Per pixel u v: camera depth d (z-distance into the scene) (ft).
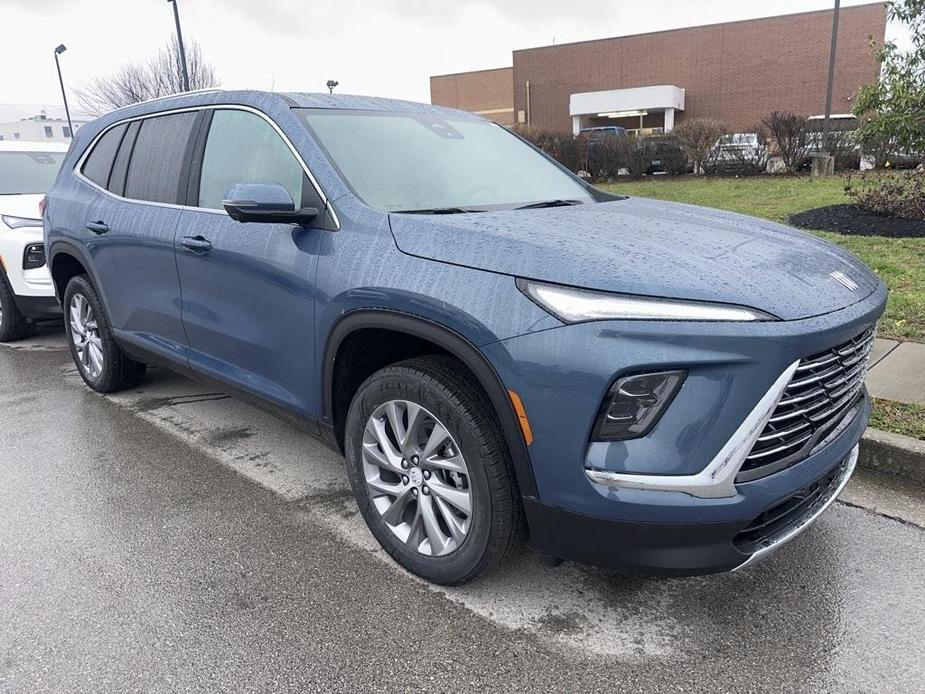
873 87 27.89
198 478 11.69
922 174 28.76
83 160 15.11
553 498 7.06
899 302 17.93
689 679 7.06
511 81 136.87
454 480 8.07
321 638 7.72
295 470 11.98
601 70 111.86
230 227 10.40
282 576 8.87
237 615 8.11
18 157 23.67
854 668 7.13
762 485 6.70
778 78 100.07
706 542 6.66
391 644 7.62
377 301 8.07
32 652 7.52
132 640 7.70
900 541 9.32
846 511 10.08
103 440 13.33
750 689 6.91
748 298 6.68
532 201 10.35
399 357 9.38
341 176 9.25
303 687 7.03
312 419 9.66
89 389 16.40
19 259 19.26
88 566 9.12
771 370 6.42
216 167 11.15
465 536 7.99
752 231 8.98
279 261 9.42
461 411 7.62
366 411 8.74
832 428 7.74
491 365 7.13
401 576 8.82
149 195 12.57
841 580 8.54
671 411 6.51
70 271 16.03
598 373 6.57
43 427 14.01
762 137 54.03
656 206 10.48
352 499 10.93
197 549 9.52
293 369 9.68
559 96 115.96
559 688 6.98
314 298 8.93
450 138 11.31
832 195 36.91
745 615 7.98
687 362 6.39
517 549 7.98
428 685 7.04
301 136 9.78
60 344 20.89
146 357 13.50
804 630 7.70
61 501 10.91
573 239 7.63
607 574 8.80
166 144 12.42
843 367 7.40
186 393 15.98
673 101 102.83
